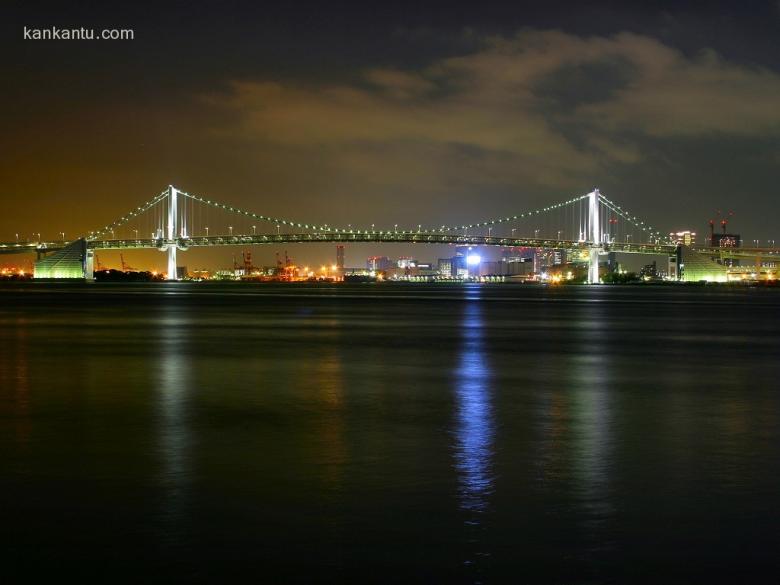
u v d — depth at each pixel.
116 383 18.80
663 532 8.21
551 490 9.62
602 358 25.53
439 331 37.84
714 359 25.42
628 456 11.35
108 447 11.82
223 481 9.95
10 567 7.37
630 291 150.50
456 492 9.51
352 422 13.88
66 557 7.57
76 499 9.19
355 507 8.92
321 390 17.77
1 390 17.59
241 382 19.08
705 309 68.31
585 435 12.84
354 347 28.78
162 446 11.90
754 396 17.19
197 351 26.89
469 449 11.76
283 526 8.31
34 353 26.05
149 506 8.94
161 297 91.38
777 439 12.55
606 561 7.50
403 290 151.38
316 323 43.72
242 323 43.28
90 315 51.16
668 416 14.63
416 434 12.87
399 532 8.17
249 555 7.60
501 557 7.58
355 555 7.61
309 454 11.40
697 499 9.28
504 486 9.77
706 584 7.08
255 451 11.59
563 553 7.67
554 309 65.75
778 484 9.91
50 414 14.59
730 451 11.70
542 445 12.06
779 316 56.16
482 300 89.69
